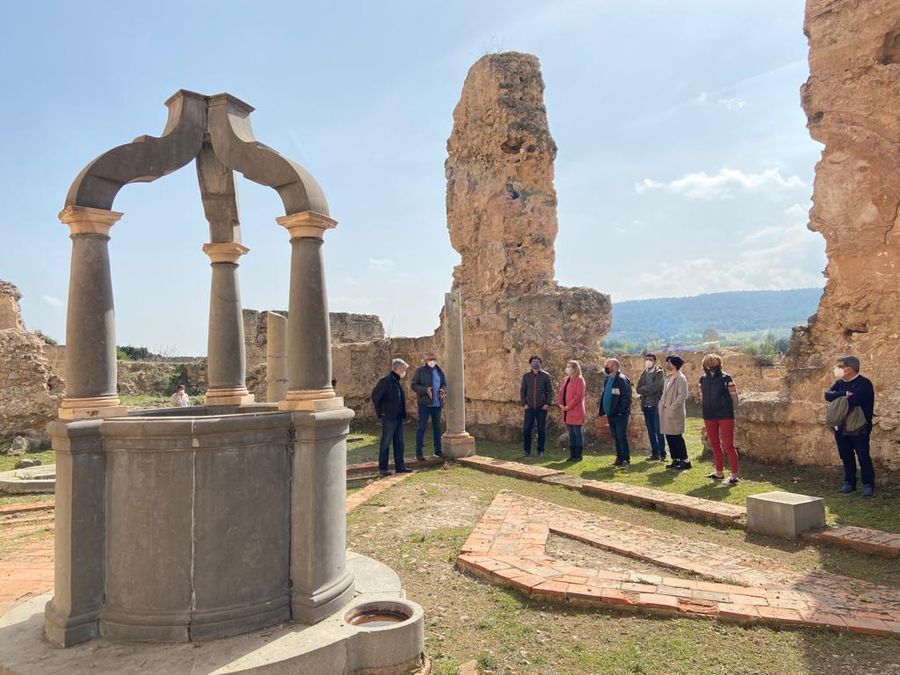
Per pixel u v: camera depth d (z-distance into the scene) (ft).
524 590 16.16
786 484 28.09
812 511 21.08
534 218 48.75
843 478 28.17
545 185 49.60
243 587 12.98
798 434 30.78
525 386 39.91
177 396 55.52
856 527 20.90
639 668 12.37
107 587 12.89
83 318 13.34
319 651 12.00
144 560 12.66
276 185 14.55
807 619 13.91
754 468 31.55
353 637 12.53
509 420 47.14
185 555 12.66
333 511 14.05
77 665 11.55
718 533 21.94
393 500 27.53
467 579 17.60
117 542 12.85
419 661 12.91
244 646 12.14
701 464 33.40
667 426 32.58
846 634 13.52
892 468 27.45
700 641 13.42
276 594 13.37
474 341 49.85
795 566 18.22
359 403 60.49
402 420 35.04
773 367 65.46
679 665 12.47
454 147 53.62
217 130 15.53
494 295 48.98
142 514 12.71
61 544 12.84
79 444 12.70
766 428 32.04
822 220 31.32
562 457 38.27
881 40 29.45
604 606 15.15
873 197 29.43
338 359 61.52
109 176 13.82
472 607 15.65
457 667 12.67
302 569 13.51
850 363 25.76
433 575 17.98
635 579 16.55
